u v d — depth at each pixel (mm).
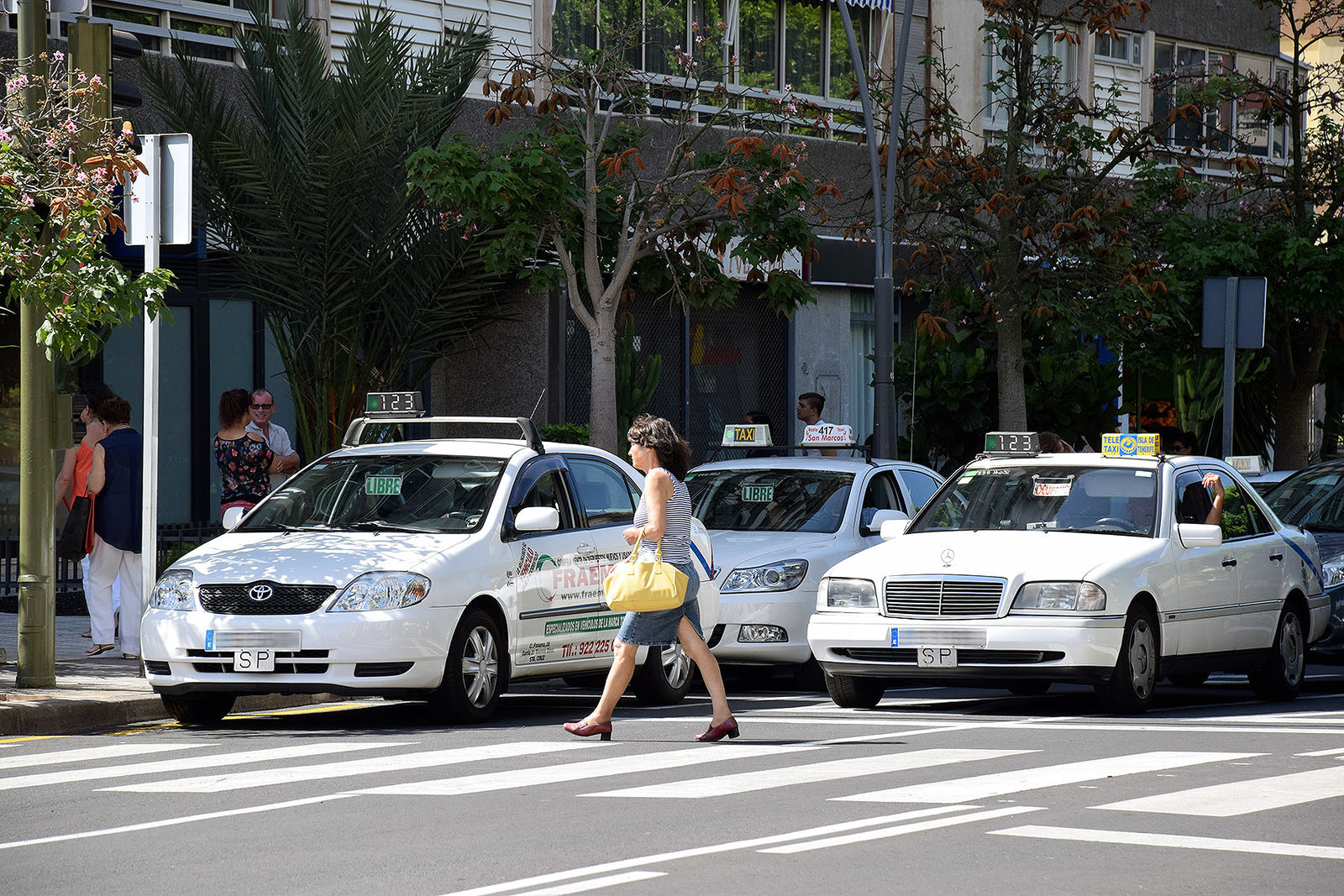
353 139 57406
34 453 39844
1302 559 45188
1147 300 65625
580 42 76062
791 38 85750
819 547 45938
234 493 49469
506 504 38656
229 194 58750
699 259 59750
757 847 22656
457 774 29328
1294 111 78312
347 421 60781
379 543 37094
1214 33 107125
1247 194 80250
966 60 92875
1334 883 20562
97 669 43781
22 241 37375
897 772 29000
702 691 46000
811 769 29406
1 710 36000
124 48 40031
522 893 20156
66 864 22344
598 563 40656
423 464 39875
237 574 36219
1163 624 39188
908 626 38188
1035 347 79312
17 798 27594
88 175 37312
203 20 66000
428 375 73938
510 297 69750
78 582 59062
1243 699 44469
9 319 63812
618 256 57625
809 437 57656
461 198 52719
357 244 59594
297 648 35312
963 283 70562
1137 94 102625
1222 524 42719
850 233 67062
